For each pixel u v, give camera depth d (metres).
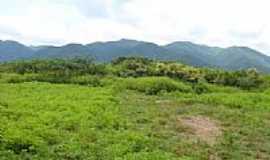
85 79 33.56
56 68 38.09
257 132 20.28
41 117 19.73
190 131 20.02
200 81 34.38
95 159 15.10
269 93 31.58
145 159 15.13
